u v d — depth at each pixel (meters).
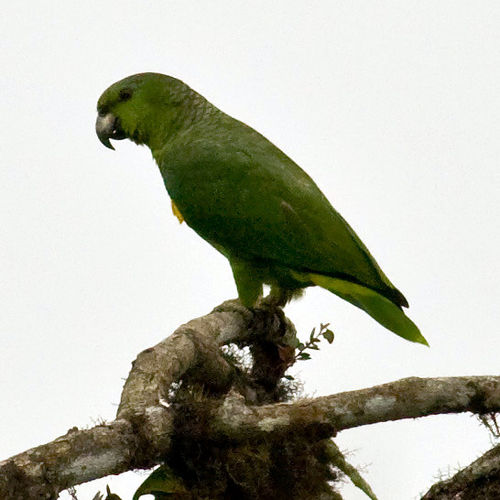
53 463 6.18
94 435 6.61
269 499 7.47
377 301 11.95
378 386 7.62
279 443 7.43
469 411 7.74
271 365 10.91
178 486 7.45
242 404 7.46
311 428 7.34
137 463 6.93
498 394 7.60
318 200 12.45
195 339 8.78
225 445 7.40
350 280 12.13
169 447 7.24
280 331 11.29
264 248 12.39
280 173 12.59
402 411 7.54
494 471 7.32
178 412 7.40
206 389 9.05
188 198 12.95
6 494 5.88
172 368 8.19
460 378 7.73
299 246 12.20
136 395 7.47
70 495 6.57
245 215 12.48
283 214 12.30
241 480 7.41
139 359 8.10
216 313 10.90
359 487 8.29
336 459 8.21
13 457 6.14
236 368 10.59
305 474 7.57
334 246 12.11
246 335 11.05
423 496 7.63
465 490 7.43
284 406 7.47
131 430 6.96
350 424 7.47
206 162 12.84
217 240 12.91
